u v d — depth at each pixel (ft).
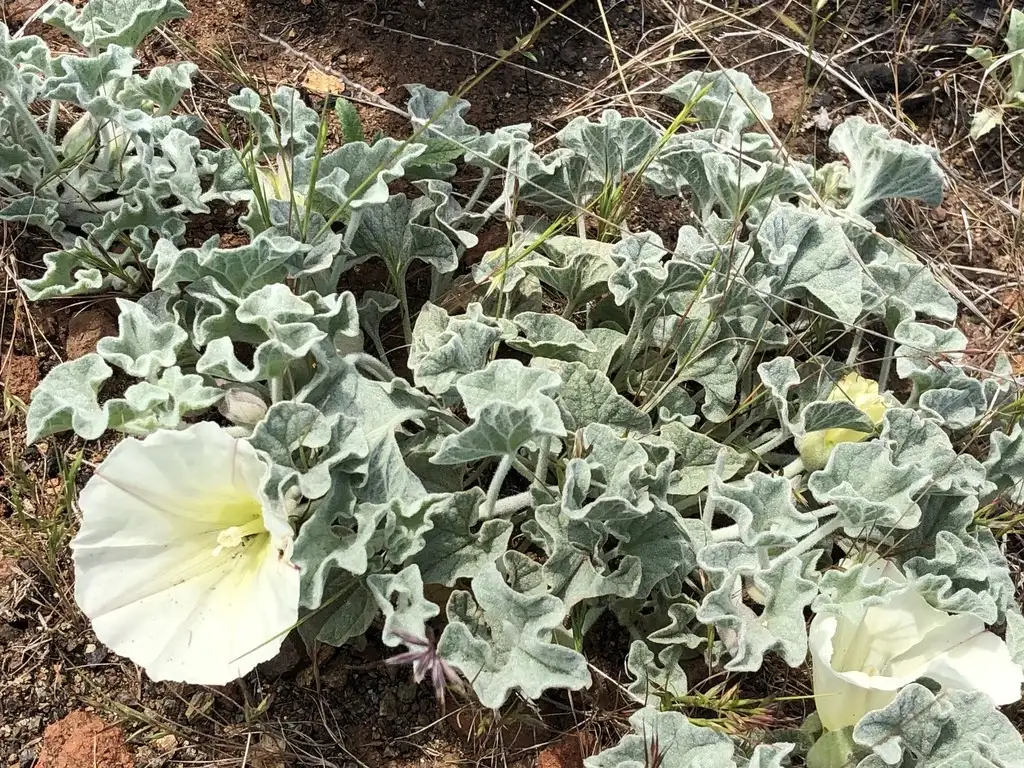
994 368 1.01
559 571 0.78
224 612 0.72
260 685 0.80
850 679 0.70
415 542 0.74
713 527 0.91
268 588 0.70
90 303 0.91
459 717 0.80
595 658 0.84
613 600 0.83
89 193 0.93
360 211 0.86
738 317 0.92
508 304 0.91
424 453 0.83
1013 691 0.75
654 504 0.79
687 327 0.92
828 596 0.76
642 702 0.77
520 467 0.82
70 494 0.80
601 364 0.89
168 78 0.93
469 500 0.80
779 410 0.86
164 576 0.72
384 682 0.81
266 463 0.70
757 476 0.79
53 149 0.93
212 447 0.69
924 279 0.96
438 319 0.87
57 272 0.87
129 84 0.93
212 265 0.79
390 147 0.87
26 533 0.80
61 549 0.82
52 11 0.95
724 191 0.94
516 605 0.72
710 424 0.93
